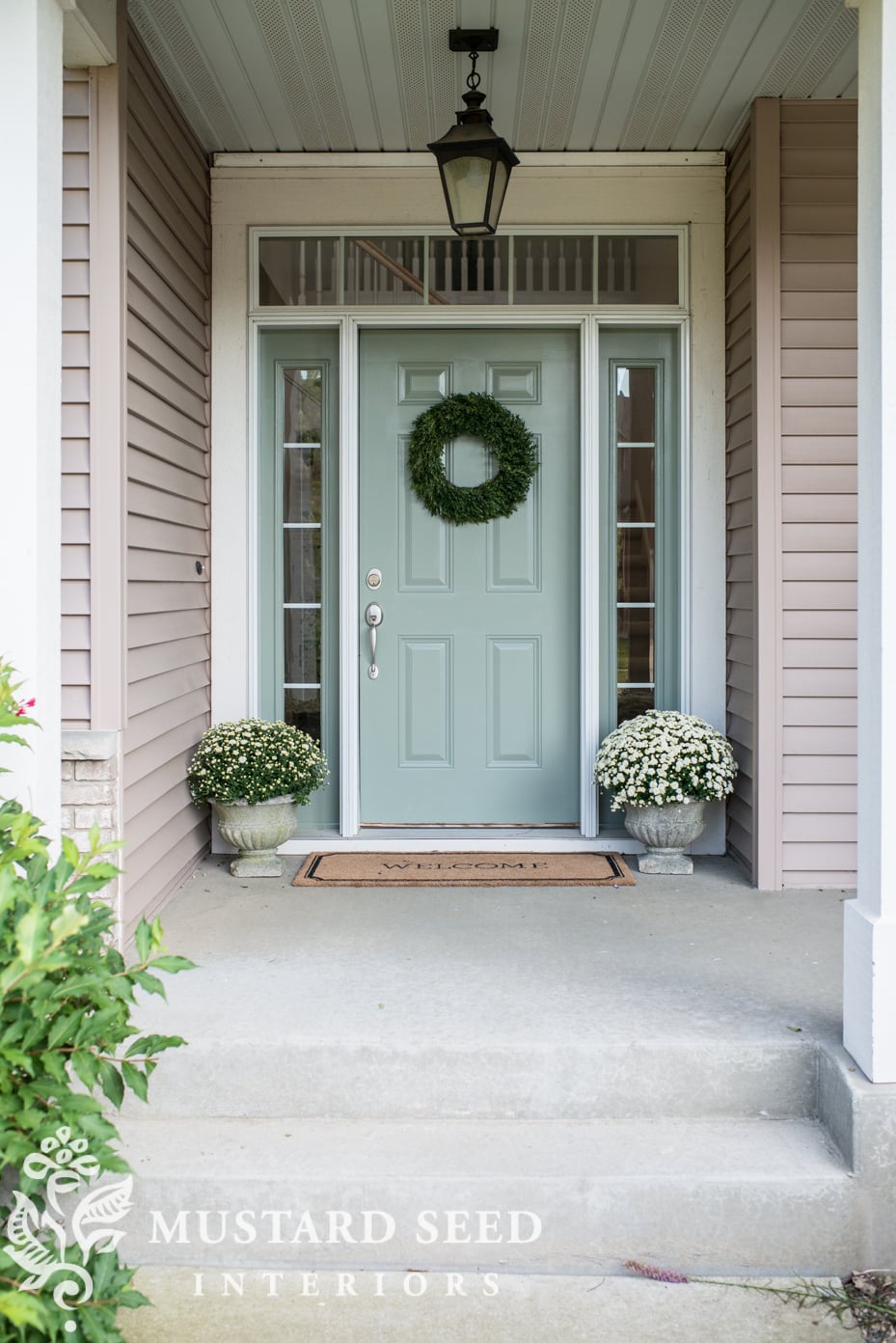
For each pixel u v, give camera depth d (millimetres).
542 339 4406
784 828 3867
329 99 3787
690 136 4113
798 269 3812
